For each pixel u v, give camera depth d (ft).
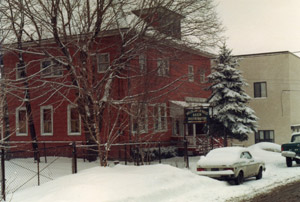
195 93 105.81
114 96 82.58
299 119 149.48
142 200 38.73
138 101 66.44
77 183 42.09
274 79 139.44
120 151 84.43
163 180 45.55
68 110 96.89
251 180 57.88
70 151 94.79
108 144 55.31
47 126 100.07
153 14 67.51
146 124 75.61
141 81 73.15
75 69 63.82
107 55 86.99
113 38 81.97
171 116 97.40
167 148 97.76
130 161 80.43
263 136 140.36
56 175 62.44
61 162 82.58
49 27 67.87
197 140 105.40
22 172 65.77
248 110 98.32
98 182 41.55
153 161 84.38
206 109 85.40
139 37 68.18
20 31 70.90
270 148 105.29
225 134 98.02
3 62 99.14
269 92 140.05
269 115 139.64
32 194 41.81
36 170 68.13
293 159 79.20
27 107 87.35
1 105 57.72
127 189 40.22
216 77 100.32
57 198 37.09
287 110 136.87
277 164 82.53
